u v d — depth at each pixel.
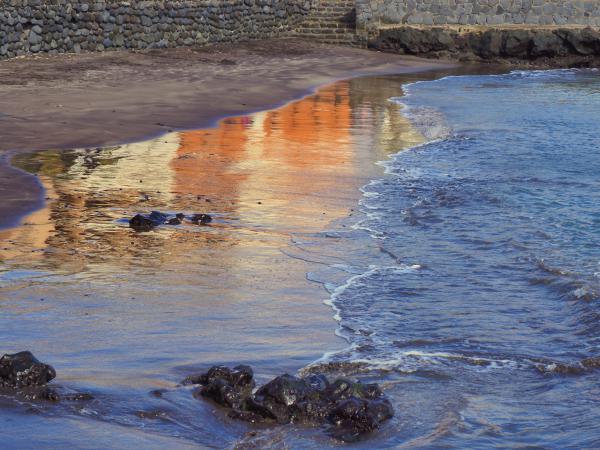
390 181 18.75
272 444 7.03
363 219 15.38
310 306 10.76
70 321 9.77
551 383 8.65
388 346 9.53
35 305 10.30
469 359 9.21
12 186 16.58
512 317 10.68
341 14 52.84
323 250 13.34
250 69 40.72
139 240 13.41
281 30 51.62
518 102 33.28
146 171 18.69
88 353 8.80
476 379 8.70
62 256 12.43
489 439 7.37
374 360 9.07
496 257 13.24
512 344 9.76
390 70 45.28
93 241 13.27
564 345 9.77
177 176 18.31
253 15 49.25
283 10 51.62
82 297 10.67
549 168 20.53
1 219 14.31
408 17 52.75
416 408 7.91
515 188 18.22
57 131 22.59
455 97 34.84
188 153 21.02
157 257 12.55
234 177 18.45
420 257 13.17
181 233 13.90
